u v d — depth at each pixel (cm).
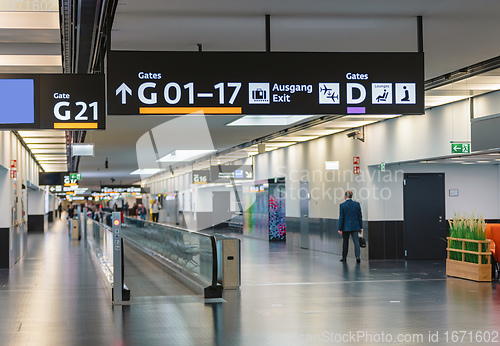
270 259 1933
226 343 773
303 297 1143
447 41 953
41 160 3466
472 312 970
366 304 1055
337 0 761
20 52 1059
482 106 1387
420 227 1888
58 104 836
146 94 791
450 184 1894
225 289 1255
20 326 895
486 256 1338
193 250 1341
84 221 2877
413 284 1302
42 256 2138
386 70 827
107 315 979
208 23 846
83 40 869
